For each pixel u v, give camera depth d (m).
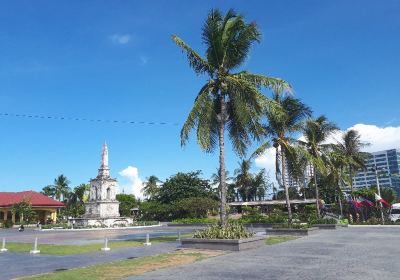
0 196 75.00
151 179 95.69
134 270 12.44
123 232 39.59
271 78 21.14
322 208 55.28
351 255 14.83
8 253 19.17
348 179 48.47
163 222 65.75
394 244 18.91
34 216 67.00
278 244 20.42
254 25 21.14
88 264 14.57
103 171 57.53
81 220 55.78
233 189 87.50
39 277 11.48
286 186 31.11
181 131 20.83
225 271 11.74
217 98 22.12
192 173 72.25
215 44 21.47
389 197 70.44
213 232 19.00
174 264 13.64
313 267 12.03
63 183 97.00
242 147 22.62
